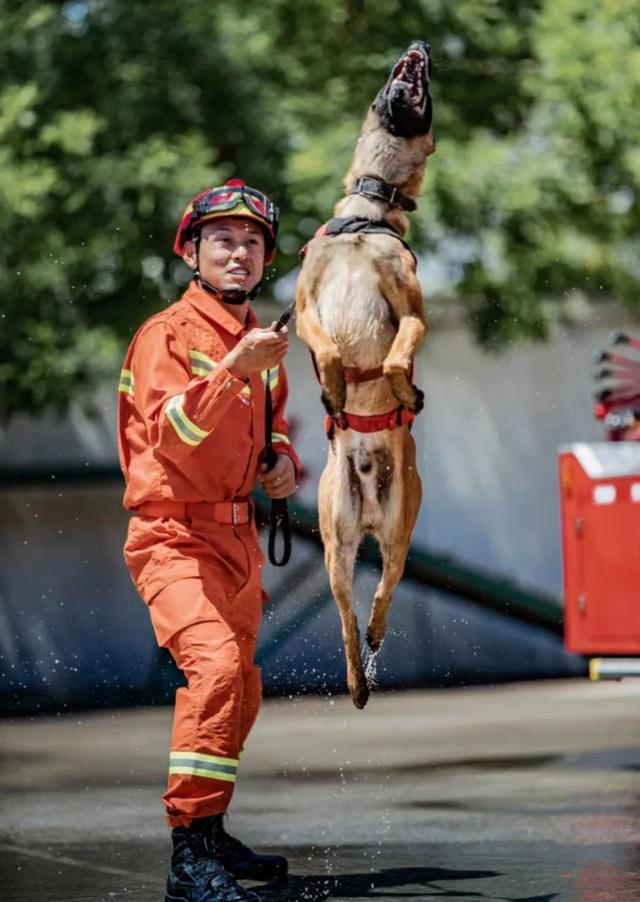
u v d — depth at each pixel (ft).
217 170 49.52
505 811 23.20
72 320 50.60
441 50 54.65
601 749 32.76
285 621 56.13
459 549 59.31
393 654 58.03
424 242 50.34
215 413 15.39
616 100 51.42
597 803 23.80
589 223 53.42
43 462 56.34
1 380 50.75
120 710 50.34
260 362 15.24
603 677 30.14
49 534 57.52
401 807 24.25
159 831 22.24
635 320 59.00
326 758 32.81
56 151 49.01
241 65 50.01
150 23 49.49
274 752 34.40
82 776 30.40
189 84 49.73
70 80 49.55
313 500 55.88
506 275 52.24
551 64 51.72
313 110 51.37
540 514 59.77
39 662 57.06
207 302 16.92
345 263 15.10
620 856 18.48
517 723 40.34
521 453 59.52
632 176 52.49
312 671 56.54
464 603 58.70
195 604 15.79
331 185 48.67
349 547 16.14
